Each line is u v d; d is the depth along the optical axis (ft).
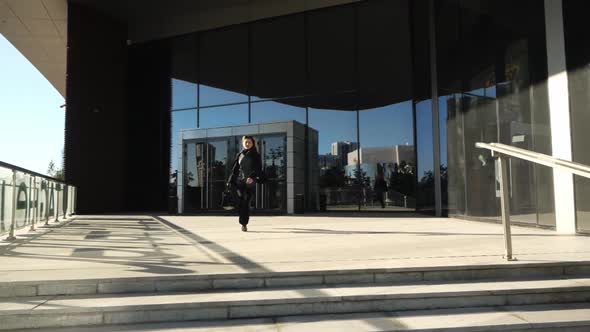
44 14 52.44
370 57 46.80
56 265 15.43
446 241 20.65
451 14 36.06
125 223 34.60
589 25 21.65
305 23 49.29
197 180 50.55
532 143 25.82
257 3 51.01
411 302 12.98
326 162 47.47
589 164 21.94
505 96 28.40
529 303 13.32
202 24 53.72
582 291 13.50
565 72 23.17
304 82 49.03
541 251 17.16
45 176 29.19
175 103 54.80
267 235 24.61
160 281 13.51
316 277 14.08
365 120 46.55
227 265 15.20
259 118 50.65
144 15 53.47
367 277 14.28
